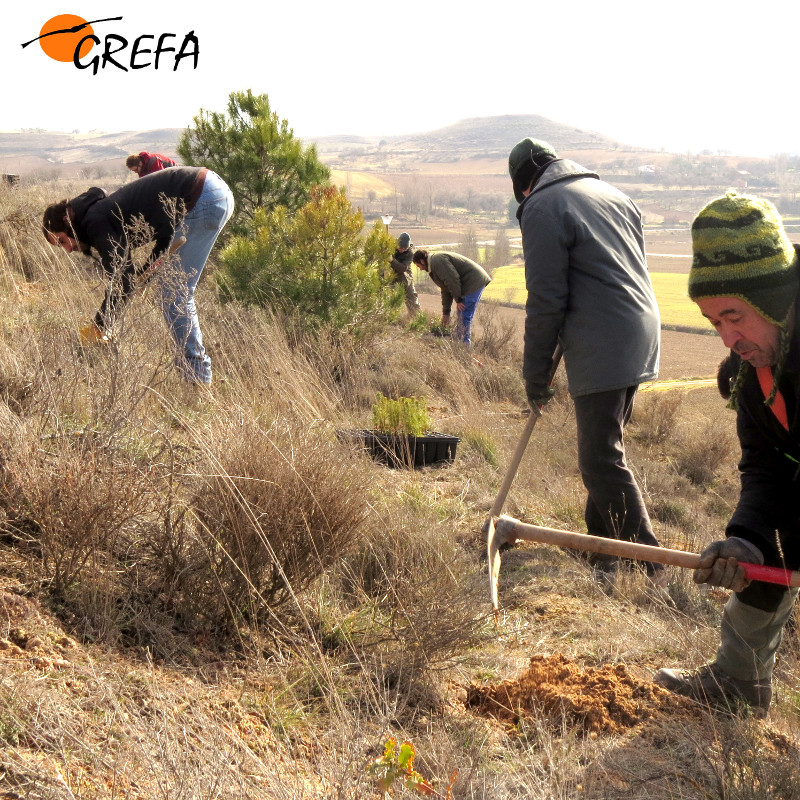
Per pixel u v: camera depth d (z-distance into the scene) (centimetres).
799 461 277
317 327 867
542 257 446
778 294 239
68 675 251
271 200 1126
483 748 275
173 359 481
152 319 507
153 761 217
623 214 466
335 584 374
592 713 298
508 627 386
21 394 406
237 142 1112
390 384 849
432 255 1241
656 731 292
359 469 387
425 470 629
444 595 335
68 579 297
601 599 433
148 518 344
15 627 267
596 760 268
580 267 449
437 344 1103
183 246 595
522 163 484
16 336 502
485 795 241
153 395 447
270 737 255
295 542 339
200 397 498
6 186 1252
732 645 314
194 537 340
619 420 463
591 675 323
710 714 300
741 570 288
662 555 301
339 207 898
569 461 757
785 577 284
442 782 243
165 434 376
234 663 297
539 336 447
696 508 747
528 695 310
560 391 1040
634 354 451
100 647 274
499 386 1023
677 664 357
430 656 320
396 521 413
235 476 339
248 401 518
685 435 1111
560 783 254
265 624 329
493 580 319
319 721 274
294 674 297
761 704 318
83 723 227
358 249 908
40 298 674
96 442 343
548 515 579
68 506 298
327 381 760
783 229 248
